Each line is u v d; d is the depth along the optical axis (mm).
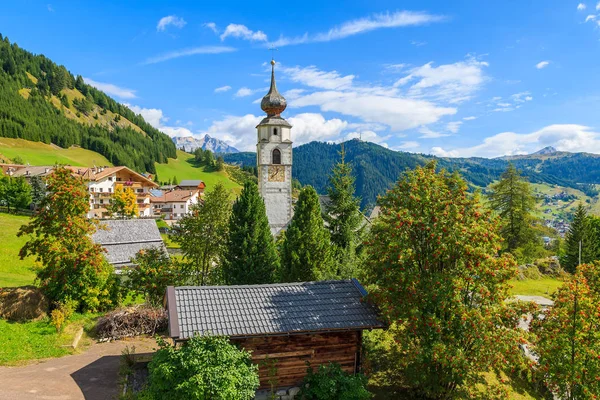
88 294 29875
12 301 26344
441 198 19203
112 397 17547
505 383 24359
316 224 31328
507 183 59062
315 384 18125
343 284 21297
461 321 17750
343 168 36906
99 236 49344
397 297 18906
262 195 49031
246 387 15727
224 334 17000
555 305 20875
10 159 148625
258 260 32406
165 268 32750
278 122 48812
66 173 30109
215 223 35188
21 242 54938
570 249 63531
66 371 20062
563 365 19438
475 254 17688
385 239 19438
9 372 19328
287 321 18281
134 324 26703
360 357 19609
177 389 14766
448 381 18578
